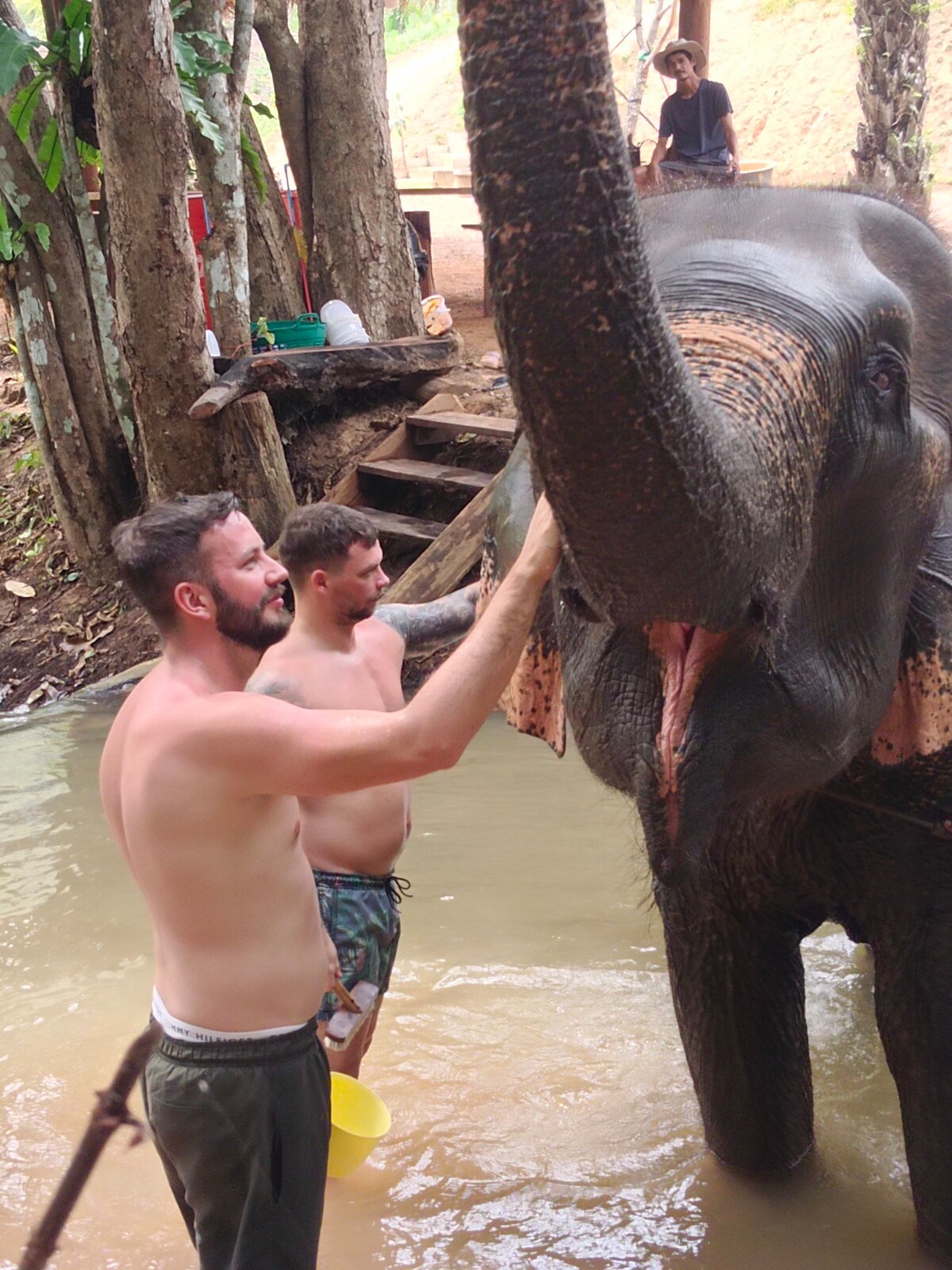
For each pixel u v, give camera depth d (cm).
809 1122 299
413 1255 286
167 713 226
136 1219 303
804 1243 280
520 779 545
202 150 779
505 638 197
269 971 233
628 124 1334
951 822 225
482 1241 289
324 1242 292
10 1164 323
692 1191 299
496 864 470
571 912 435
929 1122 248
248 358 741
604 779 193
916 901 236
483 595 231
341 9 857
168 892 228
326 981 247
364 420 833
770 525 156
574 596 182
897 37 859
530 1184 307
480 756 573
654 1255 280
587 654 189
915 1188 260
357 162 877
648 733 175
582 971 399
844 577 191
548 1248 286
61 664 764
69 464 805
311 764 212
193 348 730
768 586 162
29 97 756
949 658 209
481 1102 339
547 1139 324
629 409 130
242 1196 237
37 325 785
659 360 130
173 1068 233
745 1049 278
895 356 190
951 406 212
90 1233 298
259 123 2447
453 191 1193
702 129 821
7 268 779
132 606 789
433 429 781
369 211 884
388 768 208
